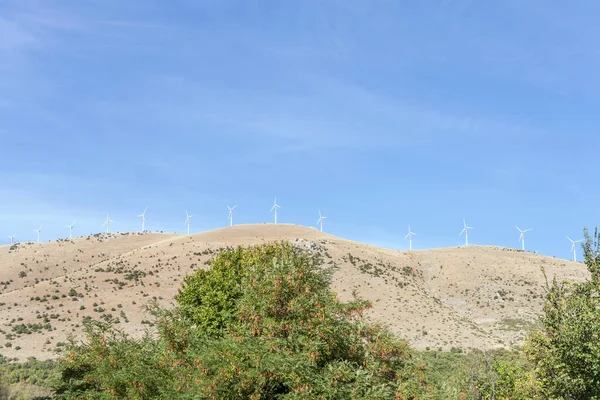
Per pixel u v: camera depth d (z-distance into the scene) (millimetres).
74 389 22719
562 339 18453
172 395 18219
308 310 19859
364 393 17766
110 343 23516
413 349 21328
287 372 17422
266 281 20938
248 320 20562
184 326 22953
